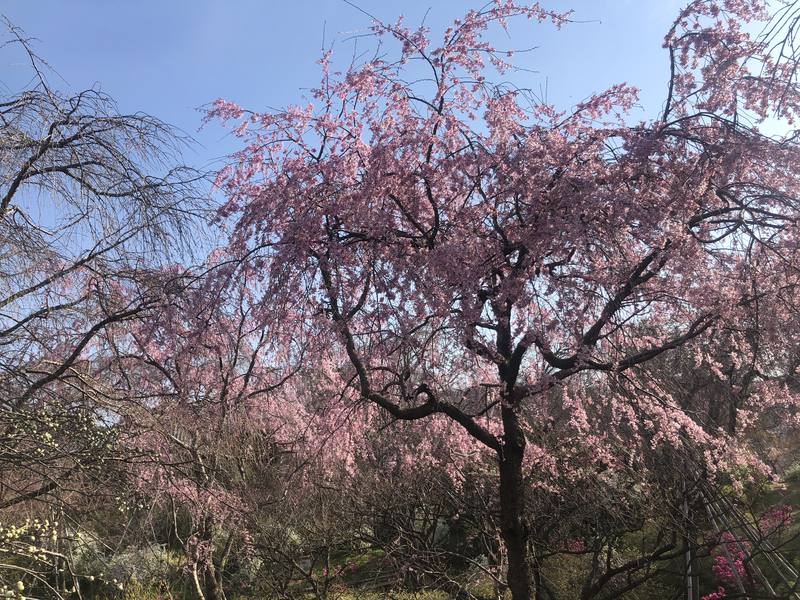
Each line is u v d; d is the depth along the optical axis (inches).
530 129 193.0
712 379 245.0
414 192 197.6
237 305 205.6
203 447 259.3
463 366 217.2
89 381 205.8
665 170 184.1
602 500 262.8
